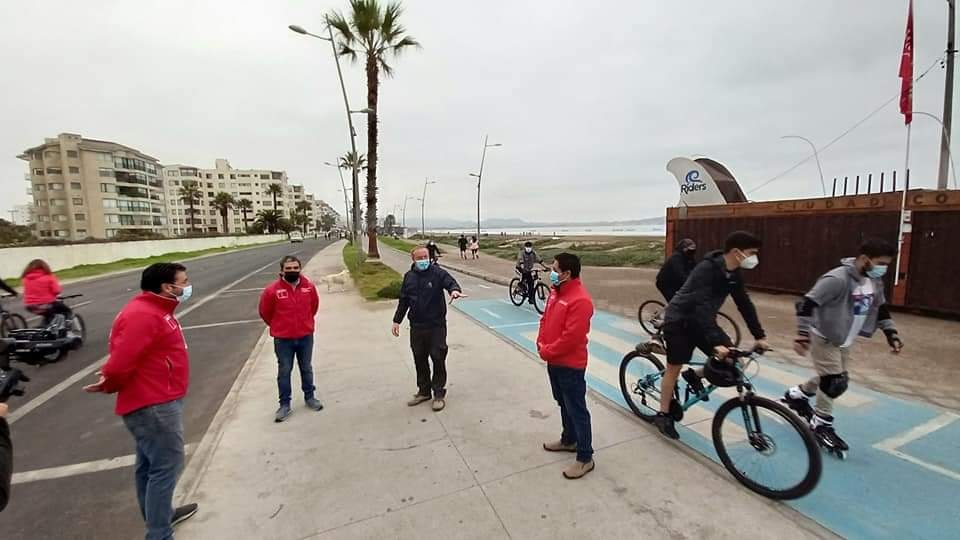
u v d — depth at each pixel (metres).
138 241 33.16
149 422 2.42
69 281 18.75
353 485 3.06
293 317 4.21
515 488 2.98
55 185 69.88
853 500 2.80
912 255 8.20
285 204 138.88
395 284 11.78
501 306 10.41
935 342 6.39
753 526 2.57
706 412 4.15
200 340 7.92
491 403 4.47
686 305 3.36
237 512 2.79
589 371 5.48
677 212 13.72
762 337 3.22
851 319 3.27
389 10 18.34
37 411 4.76
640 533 2.52
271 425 4.05
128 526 2.81
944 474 3.08
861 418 4.00
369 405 4.49
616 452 3.44
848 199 9.41
